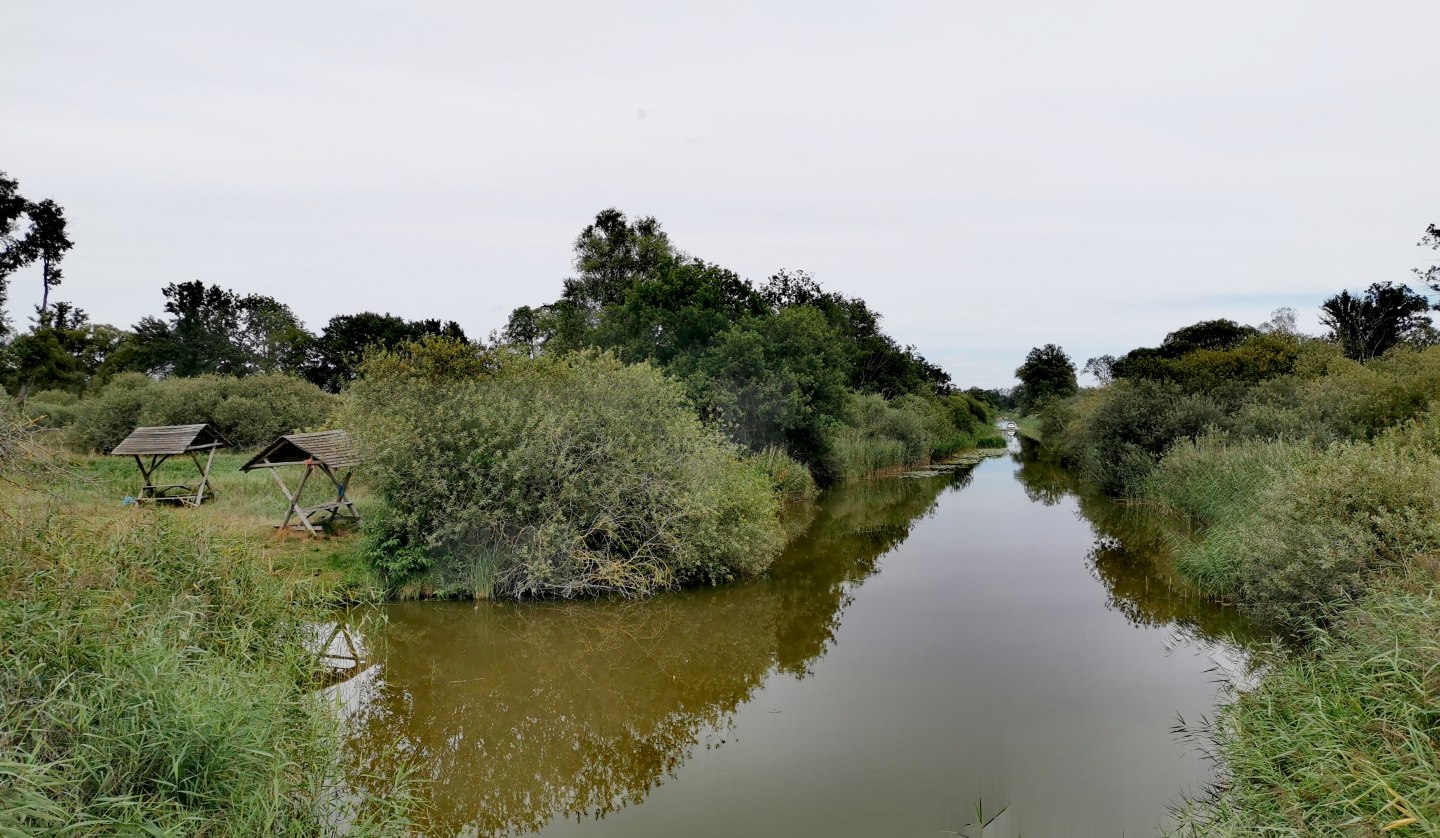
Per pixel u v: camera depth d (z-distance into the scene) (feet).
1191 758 20.22
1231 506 41.65
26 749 13.07
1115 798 18.26
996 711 23.73
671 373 68.59
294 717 18.93
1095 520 59.41
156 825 12.62
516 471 36.11
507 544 37.01
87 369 137.69
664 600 37.04
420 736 22.98
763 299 94.84
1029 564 44.98
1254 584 30.58
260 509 45.80
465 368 46.57
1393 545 24.90
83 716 13.44
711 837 17.17
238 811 14.08
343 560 36.86
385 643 29.78
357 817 16.88
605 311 81.87
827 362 83.35
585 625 33.24
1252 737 18.15
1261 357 72.13
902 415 110.63
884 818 17.70
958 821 17.44
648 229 107.65
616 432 40.14
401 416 37.65
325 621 28.45
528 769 21.06
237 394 85.40
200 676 16.72
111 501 38.27
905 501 73.41
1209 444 55.62
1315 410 50.98
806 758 20.94
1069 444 104.47
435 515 35.68
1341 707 17.06
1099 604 36.04
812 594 38.45
